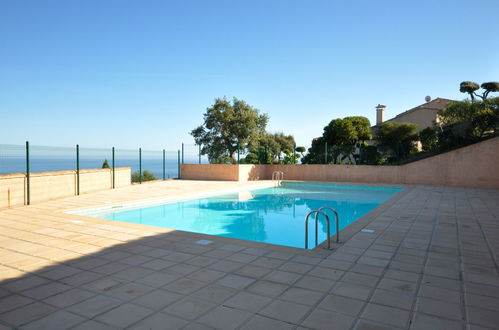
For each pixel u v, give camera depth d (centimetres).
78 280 339
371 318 252
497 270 368
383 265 385
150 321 247
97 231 575
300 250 452
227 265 387
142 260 408
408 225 618
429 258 413
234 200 1220
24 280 339
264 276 349
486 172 1398
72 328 237
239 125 2009
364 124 2127
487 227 602
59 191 1062
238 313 261
